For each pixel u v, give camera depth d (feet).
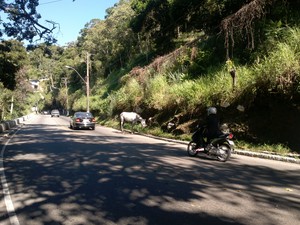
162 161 38.27
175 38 132.77
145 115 92.73
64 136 72.38
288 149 44.37
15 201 22.63
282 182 28.02
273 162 39.45
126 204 21.54
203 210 20.29
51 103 426.51
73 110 263.90
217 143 39.27
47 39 60.03
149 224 17.99
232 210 20.29
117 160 38.58
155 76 95.35
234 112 55.31
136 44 198.70
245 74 55.77
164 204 21.50
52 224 18.26
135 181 27.78
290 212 19.95
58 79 407.64
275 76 46.42
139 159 39.47
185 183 27.20
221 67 69.87
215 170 33.24
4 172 32.27
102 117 150.61
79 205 21.43
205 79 69.92
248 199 22.67
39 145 54.44
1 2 54.85
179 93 73.10
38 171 32.42
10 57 119.44
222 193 24.18
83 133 82.89
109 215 19.49
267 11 65.62
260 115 50.96
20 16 57.16
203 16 97.66
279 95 46.93
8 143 59.77
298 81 43.73
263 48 61.05
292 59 46.01
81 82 305.32
